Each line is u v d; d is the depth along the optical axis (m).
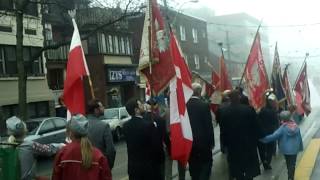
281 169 12.09
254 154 9.01
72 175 5.13
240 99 9.62
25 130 6.06
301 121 25.64
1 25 28.09
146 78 7.99
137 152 7.20
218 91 13.84
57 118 19.77
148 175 7.18
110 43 40.59
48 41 33.03
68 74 6.55
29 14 30.09
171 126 7.71
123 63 42.00
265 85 12.82
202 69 59.41
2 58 27.98
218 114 9.71
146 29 7.93
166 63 7.74
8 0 28.08
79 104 6.50
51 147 6.11
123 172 13.73
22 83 22.64
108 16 31.22
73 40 6.59
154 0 7.78
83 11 31.84
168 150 9.32
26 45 29.62
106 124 7.04
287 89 16.56
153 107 7.95
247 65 12.88
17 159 5.79
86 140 5.23
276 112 12.66
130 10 26.61
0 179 5.77
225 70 13.70
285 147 9.75
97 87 39.19
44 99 30.83
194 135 8.59
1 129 21.36
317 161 12.78
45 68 31.50
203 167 8.75
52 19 33.66
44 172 15.52
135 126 7.21
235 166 9.01
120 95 41.62
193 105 8.67
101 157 5.23
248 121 8.92
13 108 28.31
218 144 18.45
